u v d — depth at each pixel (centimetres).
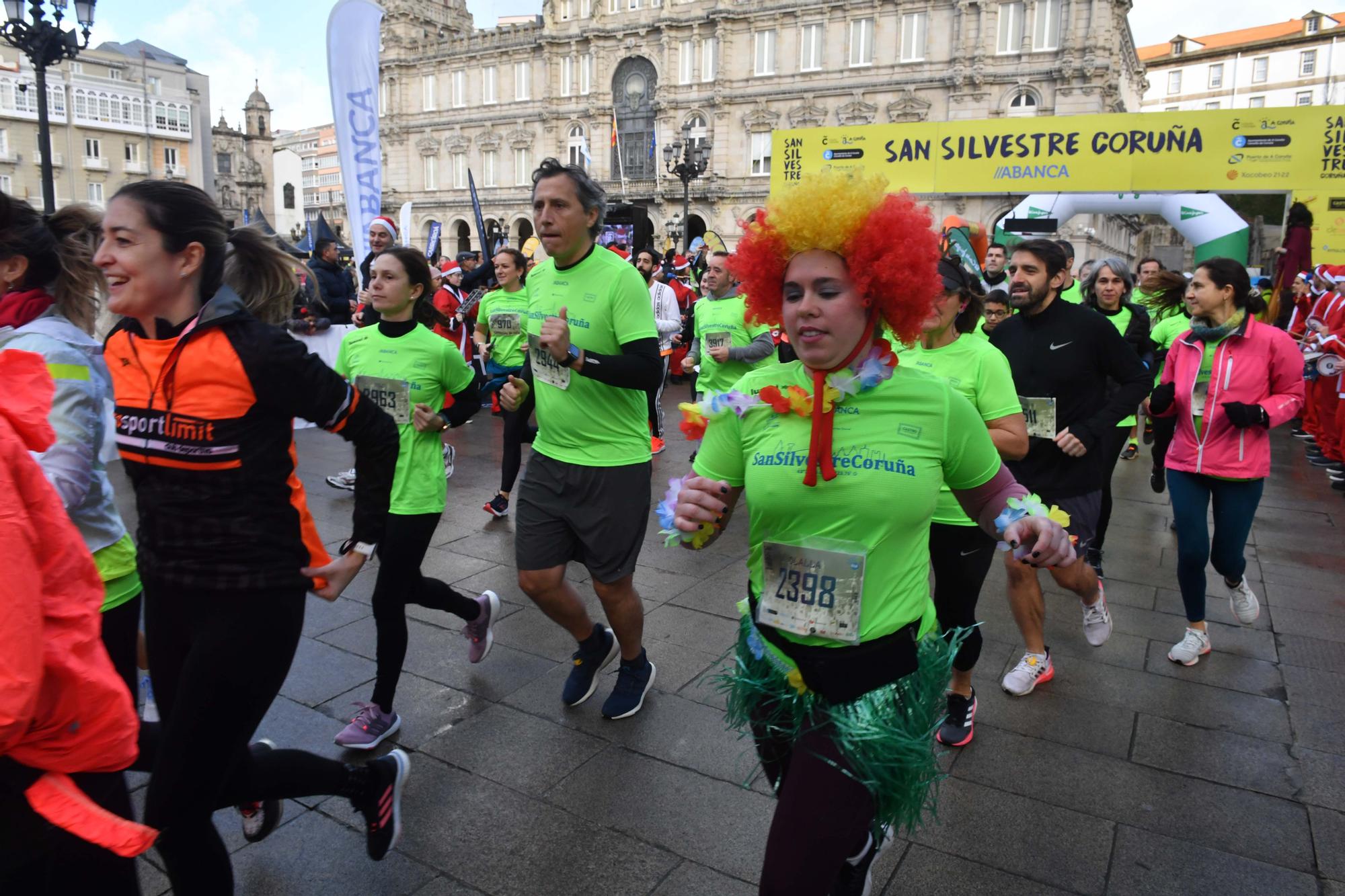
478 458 841
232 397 186
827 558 177
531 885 240
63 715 146
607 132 4781
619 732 323
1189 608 400
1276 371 385
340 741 304
